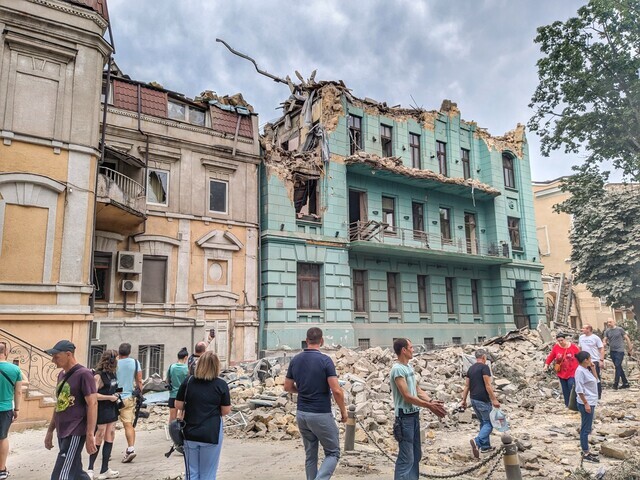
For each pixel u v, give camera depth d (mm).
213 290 18453
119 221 16250
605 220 23422
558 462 7871
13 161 12828
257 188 20469
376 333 23062
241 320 18984
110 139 17078
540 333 22312
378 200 24719
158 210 17703
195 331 17734
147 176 17562
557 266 40750
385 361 16922
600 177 17453
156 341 16812
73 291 13227
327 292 21438
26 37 13320
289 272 20438
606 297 23688
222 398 4969
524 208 30875
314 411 5305
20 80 13211
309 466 5453
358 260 23438
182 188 18359
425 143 27188
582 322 38594
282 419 10430
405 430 5715
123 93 17828
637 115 15398
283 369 15672
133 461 7918
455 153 28484
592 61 16016
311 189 23281
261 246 20391
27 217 12938
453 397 13531
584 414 7859
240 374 15484
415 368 15602
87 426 5207
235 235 19453
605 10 14844
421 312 25516
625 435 9383
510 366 17047
